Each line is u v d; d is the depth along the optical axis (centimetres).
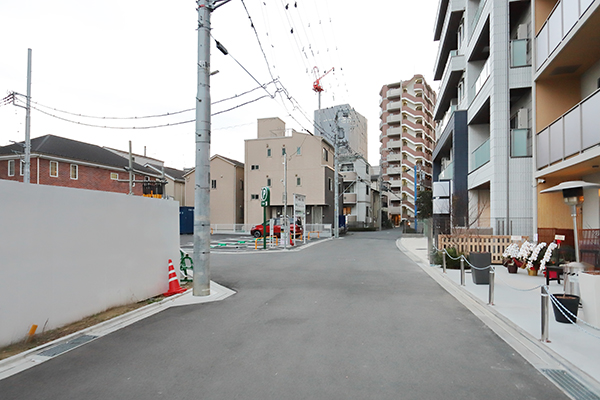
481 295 738
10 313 475
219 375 383
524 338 492
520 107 1377
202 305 712
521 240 1091
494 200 1295
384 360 419
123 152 4397
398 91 6103
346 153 4297
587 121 816
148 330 548
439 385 354
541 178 1122
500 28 1308
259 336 512
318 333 521
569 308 534
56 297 544
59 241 553
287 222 2292
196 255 798
